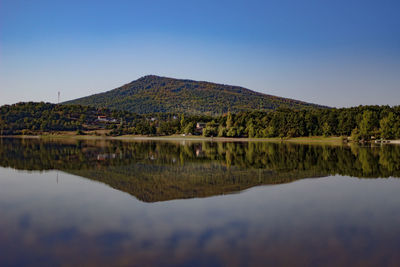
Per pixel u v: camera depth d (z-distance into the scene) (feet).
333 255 35.91
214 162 135.54
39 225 45.83
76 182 81.30
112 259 34.63
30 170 104.63
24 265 33.42
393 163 132.57
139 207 55.67
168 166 118.93
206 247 37.86
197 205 57.26
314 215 51.78
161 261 34.12
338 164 128.47
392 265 33.45
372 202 61.52
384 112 386.73
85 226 45.34
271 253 36.32
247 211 53.57
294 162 136.26
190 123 549.13
